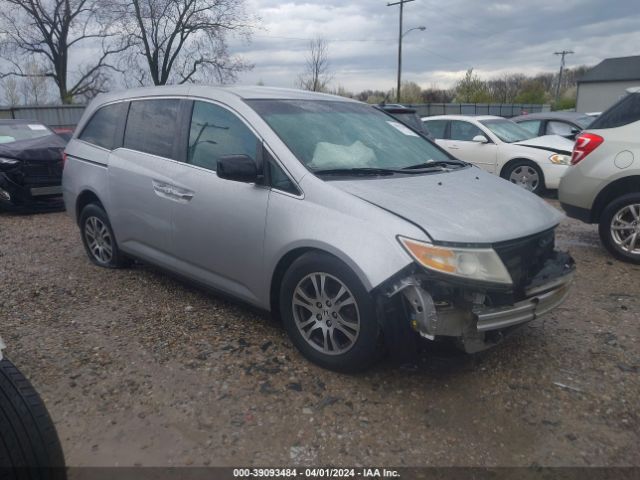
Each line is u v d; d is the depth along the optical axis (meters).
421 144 4.71
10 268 5.73
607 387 3.46
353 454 2.83
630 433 3.02
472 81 44.19
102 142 5.34
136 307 4.60
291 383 3.43
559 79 62.94
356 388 3.39
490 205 3.54
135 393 3.32
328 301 3.47
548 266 3.57
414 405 3.23
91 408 3.18
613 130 5.92
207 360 3.70
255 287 3.88
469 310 3.12
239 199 3.87
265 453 2.83
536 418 3.14
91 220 5.58
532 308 3.33
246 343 3.94
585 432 3.03
